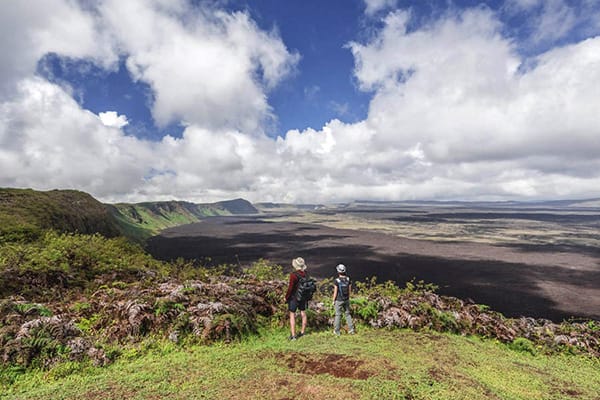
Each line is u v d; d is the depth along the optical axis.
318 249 103.38
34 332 6.46
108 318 8.11
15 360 5.83
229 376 5.75
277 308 10.11
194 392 5.14
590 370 7.98
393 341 8.34
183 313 8.25
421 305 10.77
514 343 9.44
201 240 134.38
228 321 8.09
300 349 7.38
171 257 84.38
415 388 5.46
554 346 9.61
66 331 6.79
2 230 14.25
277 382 5.50
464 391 5.49
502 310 40.16
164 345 7.32
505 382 6.25
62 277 11.09
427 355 7.45
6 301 7.54
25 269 10.54
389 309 10.34
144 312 7.98
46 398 4.94
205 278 13.66
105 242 15.60
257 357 6.76
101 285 11.42
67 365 6.04
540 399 5.57
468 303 12.02
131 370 6.07
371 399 4.99
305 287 8.37
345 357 6.84
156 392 5.15
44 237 15.02
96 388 5.27
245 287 11.22
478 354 7.90
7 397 5.02
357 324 9.77
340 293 8.86
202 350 7.24
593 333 10.68
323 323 9.84
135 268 13.61
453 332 10.00
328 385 5.41
